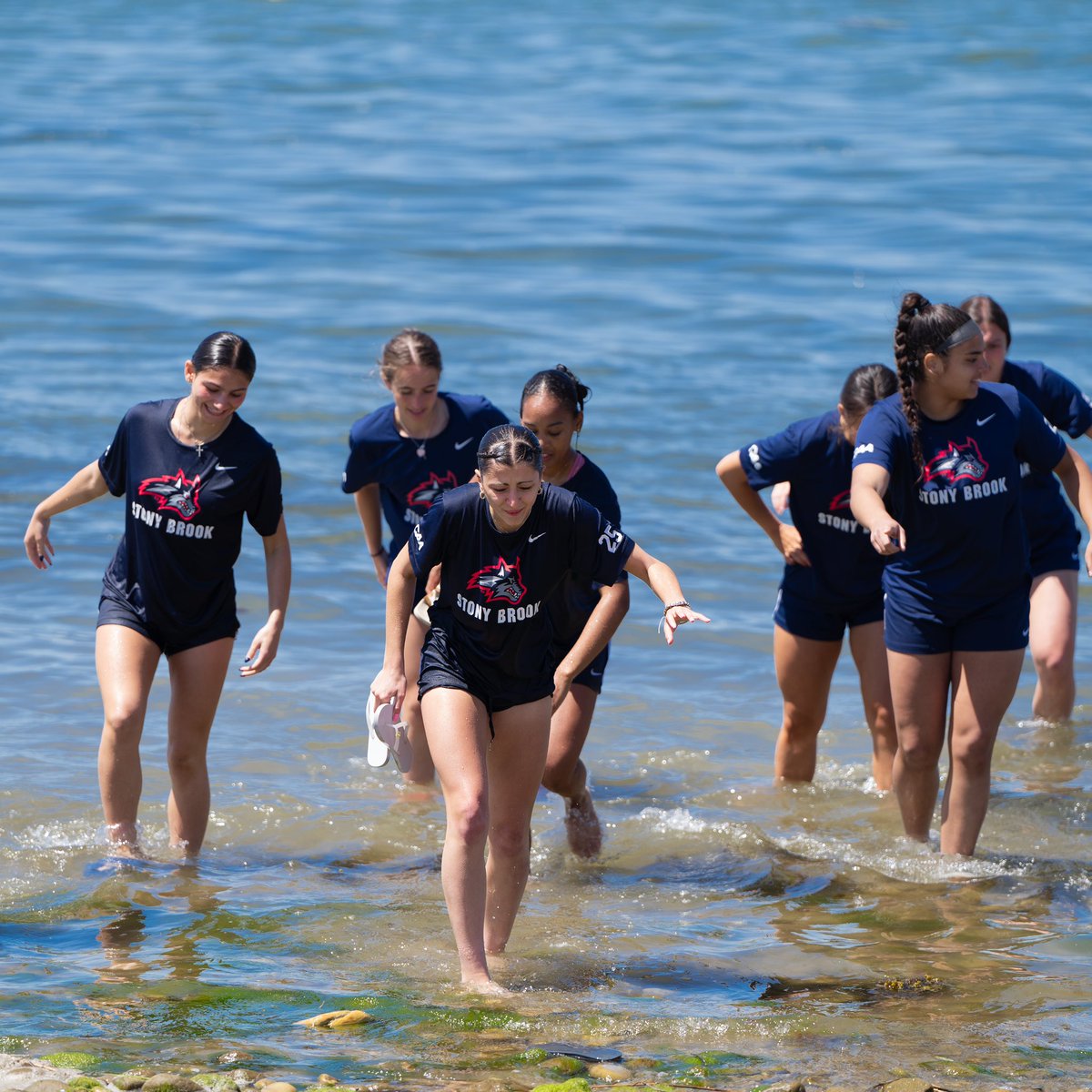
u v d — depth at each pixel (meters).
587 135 97.56
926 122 102.12
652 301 62.72
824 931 20.92
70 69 119.50
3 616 33.69
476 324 58.69
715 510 41.28
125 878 22.05
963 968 19.53
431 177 85.94
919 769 23.61
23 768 26.33
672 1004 18.36
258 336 56.38
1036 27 144.12
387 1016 17.70
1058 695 30.44
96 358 52.81
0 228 72.19
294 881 22.45
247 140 95.06
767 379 51.94
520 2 162.88
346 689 31.00
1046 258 69.12
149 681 22.83
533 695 18.83
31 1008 17.61
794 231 74.88
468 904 18.44
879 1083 16.05
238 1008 17.81
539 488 18.16
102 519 39.78
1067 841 24.77
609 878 23.12
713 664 33.22
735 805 26.55
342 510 40.81
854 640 27.00
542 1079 16.00
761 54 130.25
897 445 22.17
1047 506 30.44
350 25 144.62
